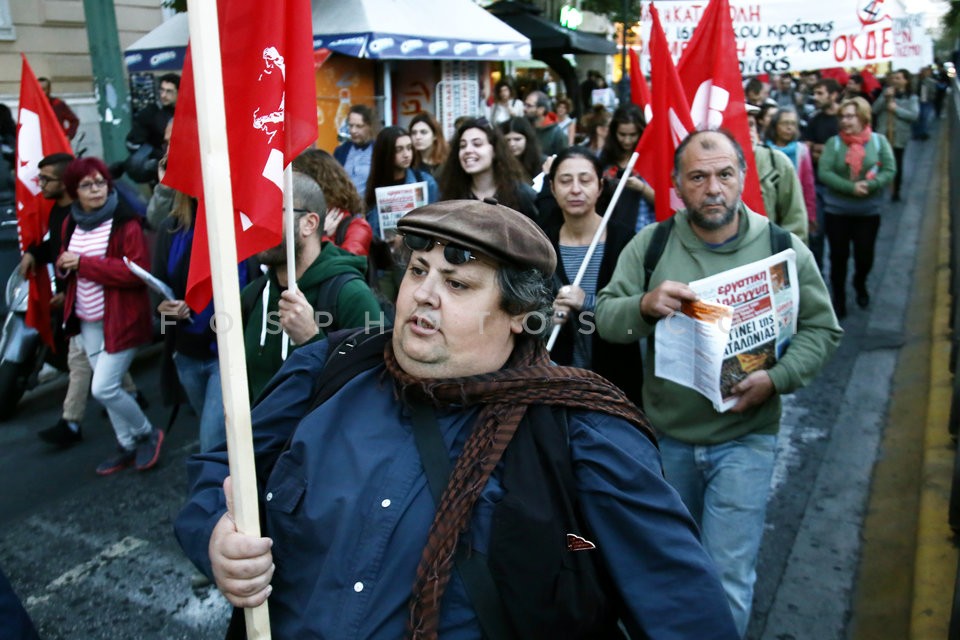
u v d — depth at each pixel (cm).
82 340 479
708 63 367
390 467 144
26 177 507
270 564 144
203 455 173
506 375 146
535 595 135
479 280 146
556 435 144
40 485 463
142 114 841
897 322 746
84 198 443
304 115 211
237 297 145
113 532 411
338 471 147
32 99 506
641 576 142
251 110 206
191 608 351
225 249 143
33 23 986
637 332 284
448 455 144
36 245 511
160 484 464
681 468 290
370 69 1004
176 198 384
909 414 539
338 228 372
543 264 149
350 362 159
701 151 271
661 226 295
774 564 380
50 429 515
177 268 380
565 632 138
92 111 1067
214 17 141
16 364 554
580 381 150
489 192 448
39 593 359
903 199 1366
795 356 278
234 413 144
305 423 151
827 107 932
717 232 280
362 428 150
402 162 543
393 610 137
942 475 434
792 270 277
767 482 283
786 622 339
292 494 147
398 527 140
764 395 272
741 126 363
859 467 476
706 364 265
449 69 1065
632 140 538
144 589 363
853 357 662
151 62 966
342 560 140
